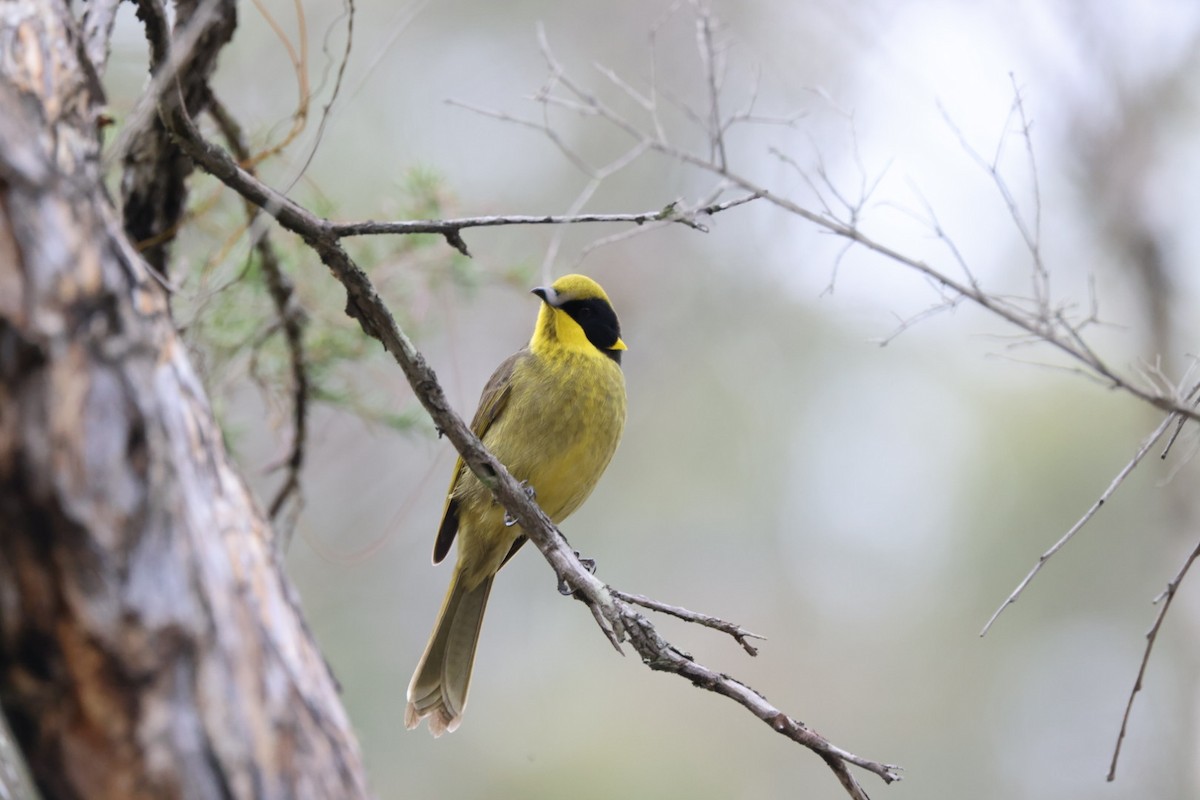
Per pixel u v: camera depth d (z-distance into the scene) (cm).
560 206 1514
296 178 552
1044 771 1526
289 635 363
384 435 1024
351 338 812
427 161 1160
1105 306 1438
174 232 631
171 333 375
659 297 1558
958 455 1582
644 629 561
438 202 835
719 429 1591
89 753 325
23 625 325
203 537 351
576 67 1550
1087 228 1443
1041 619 1560
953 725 1557
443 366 1421
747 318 1575
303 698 355
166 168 612
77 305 342
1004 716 1554
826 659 1586
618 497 1596
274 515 782
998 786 1528
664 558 1599
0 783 419
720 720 1530
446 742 1452
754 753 1528
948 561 1598
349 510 1458
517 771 1459
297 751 344
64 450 330
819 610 1606
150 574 334
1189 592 1309
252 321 774
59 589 326
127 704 327
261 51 1170
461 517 828
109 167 472
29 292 336
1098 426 1526
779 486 1605
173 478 347
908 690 1575
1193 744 1297
